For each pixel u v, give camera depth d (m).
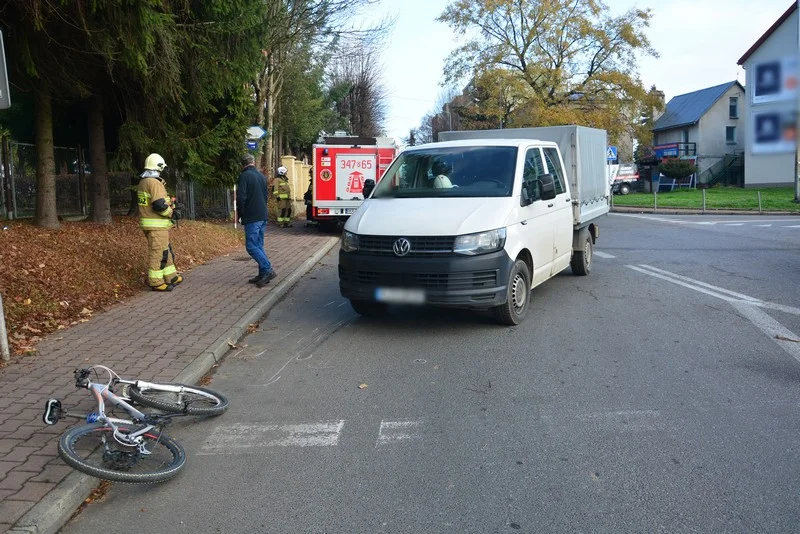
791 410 5.37
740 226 21.77
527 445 4.81
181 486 4.33
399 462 4.60
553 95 44.22
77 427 4.45
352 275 7.74
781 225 21.89
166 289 10.05
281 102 36.12
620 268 12.52
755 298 9.56
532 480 4.29
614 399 5.68
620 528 3.70
